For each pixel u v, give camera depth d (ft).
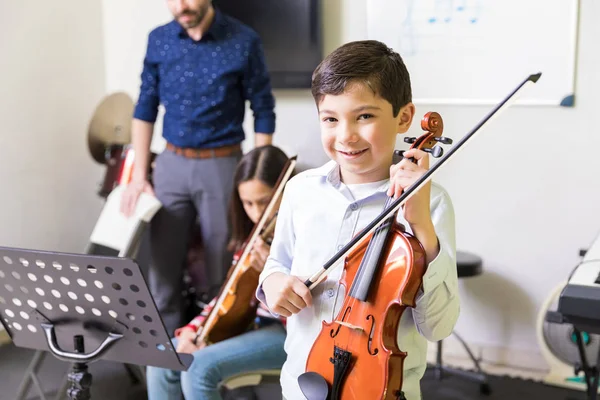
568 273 9.59
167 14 11.71
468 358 10.19
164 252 9.50
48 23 11.19
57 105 11.46
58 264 5.07
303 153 10.82
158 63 9.43
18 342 5.74
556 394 9.06
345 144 4.19
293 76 10.63
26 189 11.02
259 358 6.52
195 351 6.52
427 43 9.84
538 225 9.68
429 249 4.13
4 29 10.51
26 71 10.89
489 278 10.03
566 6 9.05
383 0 10.03
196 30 9.12
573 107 9.26
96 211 12.39
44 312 5.40
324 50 10.57
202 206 9.36
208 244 9.41
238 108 9.40
